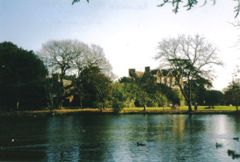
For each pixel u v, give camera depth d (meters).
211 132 47.19
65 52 94.19
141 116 83.56
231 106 121.31
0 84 88.19
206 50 94.75
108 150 32.31
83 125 58.47
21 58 90.31
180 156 29.38
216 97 125.25
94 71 94.88
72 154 30.30
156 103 107.25
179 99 118.75
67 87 98.00
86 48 95.44
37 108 94.88
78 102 105.12
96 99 95.94
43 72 93.38
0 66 88.62
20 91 90.06
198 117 80.00
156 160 27.91
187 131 48.62
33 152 31.25
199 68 95.62
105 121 67.31
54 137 41.47
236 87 97.31
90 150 32.34
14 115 79.25
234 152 30.33
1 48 91.38
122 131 48.50
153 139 39.81
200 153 30.73
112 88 94.94
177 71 96.44
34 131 48.22
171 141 38.09
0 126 56.16
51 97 92.38
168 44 96.50
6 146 34.50
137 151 31.77
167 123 62.66
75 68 95.00
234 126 56.25
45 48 94.75
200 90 102.94
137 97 101.44
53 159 28.27
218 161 27.33
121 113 92.38
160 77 121.75
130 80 110.38
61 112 86.44
